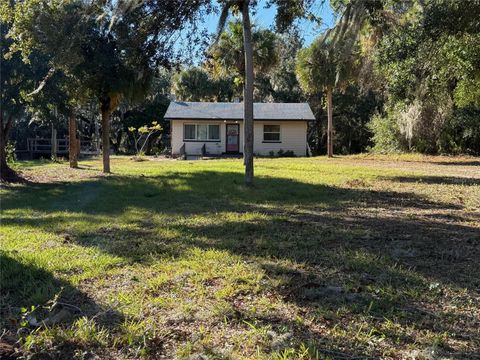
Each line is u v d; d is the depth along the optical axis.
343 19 12.45
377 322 3.04
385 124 26.52
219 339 2.80
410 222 6.53
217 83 37.88
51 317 3.06
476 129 23.83
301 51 22.55
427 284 3.78
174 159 26.05
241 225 6.22
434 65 10.79
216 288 3.66
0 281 3.80
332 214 7.23
